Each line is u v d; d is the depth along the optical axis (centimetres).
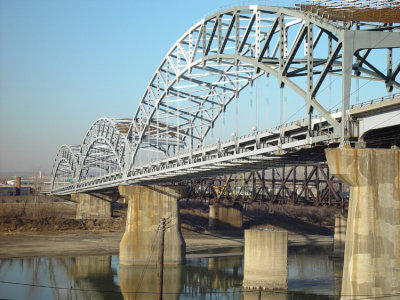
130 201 8162
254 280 6106
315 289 6100
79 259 8588
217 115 7856
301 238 12612
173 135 8856
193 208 16200
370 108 3262
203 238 12106
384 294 3164
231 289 6216
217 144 5475
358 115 3416
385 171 3247
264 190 11756
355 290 3177
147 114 7988
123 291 6247
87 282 6738
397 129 3325
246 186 11431
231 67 6450
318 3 3734
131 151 8688
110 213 15212
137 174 8288
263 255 6075
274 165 5631
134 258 7981
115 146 9644
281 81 4153
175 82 6744
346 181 3281
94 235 11956
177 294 6016
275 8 4334
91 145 12200
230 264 8194
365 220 3206
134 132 8738
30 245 10112
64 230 12638
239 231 13588
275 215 15325
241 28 5222
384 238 3197
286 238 6056
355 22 3856
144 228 8106
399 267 3186
